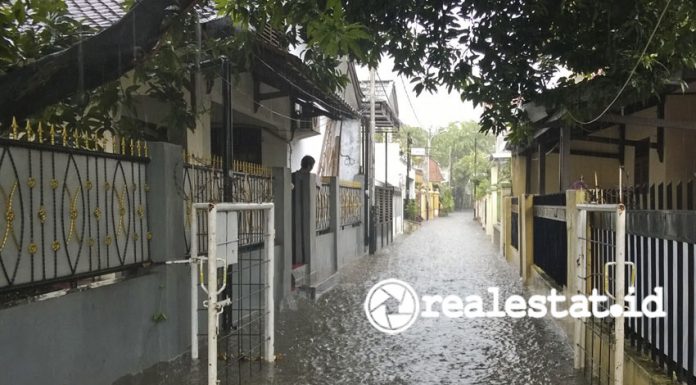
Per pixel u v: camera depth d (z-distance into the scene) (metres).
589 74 7.57
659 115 9.71
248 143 12.48
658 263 4.19
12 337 3.46
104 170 4.60
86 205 4.36
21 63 4.73
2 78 4.10
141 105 6.99
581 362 5.53
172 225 5.45
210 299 4.20
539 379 5.36
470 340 6.80
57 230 4.03
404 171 37.91
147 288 5.04
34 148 3.83
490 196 26.14
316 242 10.88
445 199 62.97
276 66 8.08
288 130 13.40
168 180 5.38
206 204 4.38
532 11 6.77
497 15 6.98
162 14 4.48
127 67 4.44
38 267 3.85
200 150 8.34
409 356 6.13
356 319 8.00
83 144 4.41
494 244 21.56
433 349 6.41
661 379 3.87
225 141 6.61
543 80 7.65
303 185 10.33
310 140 17.08
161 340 5.22
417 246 21.28
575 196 6.54
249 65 7.03
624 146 12.22
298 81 8.94
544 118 9.05
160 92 6.27
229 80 6.69
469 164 68.88
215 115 10.39
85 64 4.20
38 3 4.85
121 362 4.61
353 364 5.82
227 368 5.30
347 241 14.96
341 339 6.82
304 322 7.77
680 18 5.87
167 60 5.76
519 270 12.48
